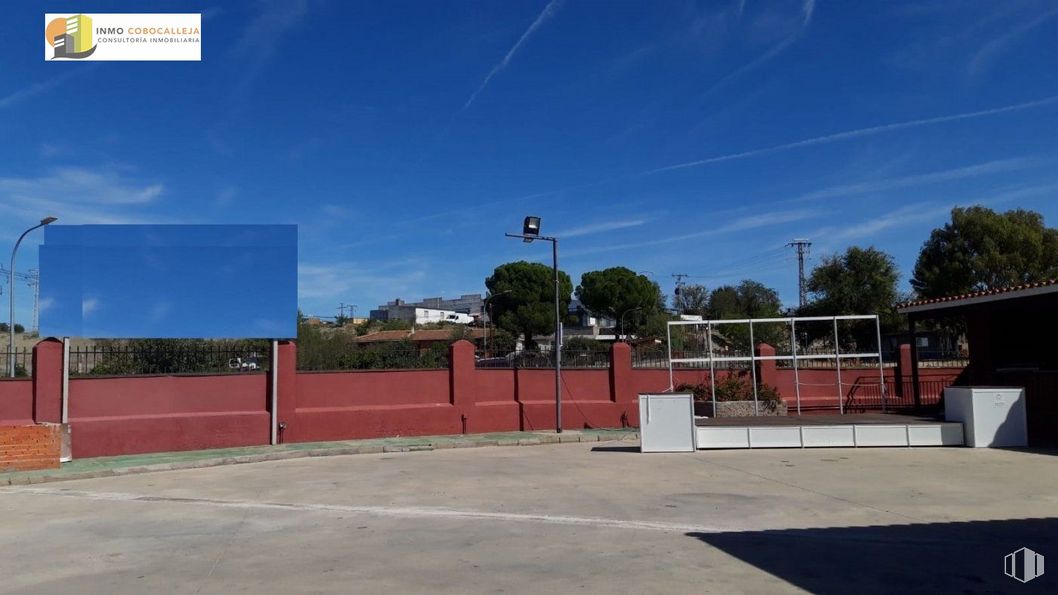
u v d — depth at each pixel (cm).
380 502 1146
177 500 1223
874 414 2059
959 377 2462
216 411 1930
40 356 1728
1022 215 4581
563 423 2377
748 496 1148
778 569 727
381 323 9056
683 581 688
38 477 1474
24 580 740
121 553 846
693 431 1778
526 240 2234
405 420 2156
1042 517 964
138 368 2123
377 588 680
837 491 1179
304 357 2672
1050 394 1842
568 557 783
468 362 2259
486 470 1494
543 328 6400
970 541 838
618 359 2441
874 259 4941
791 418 1938
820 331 4872
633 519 982
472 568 744
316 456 1831
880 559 762
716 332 4494
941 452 1656
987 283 4428
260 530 959
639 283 6850
